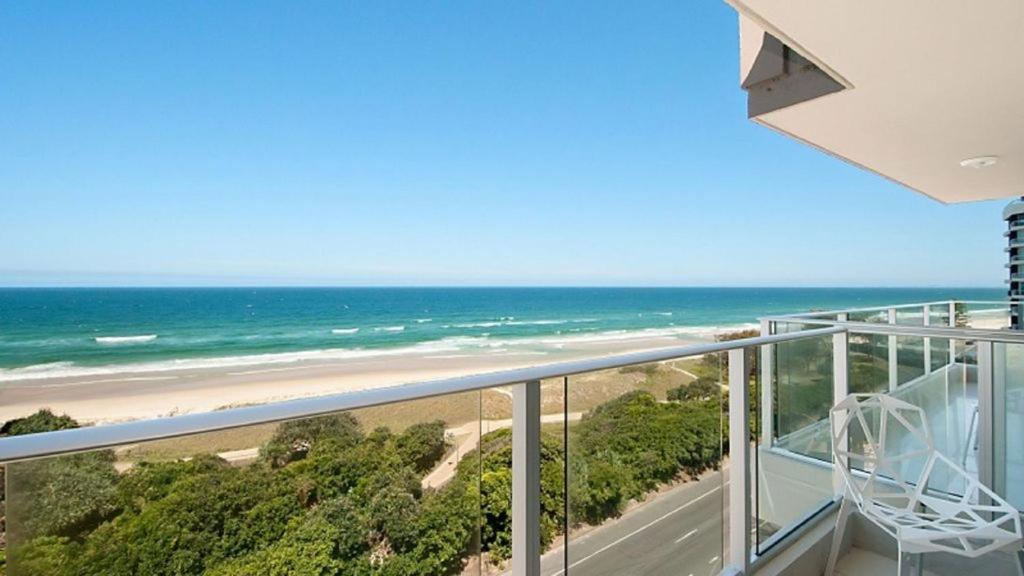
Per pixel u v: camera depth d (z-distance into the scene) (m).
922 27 1.36
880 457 1.97
